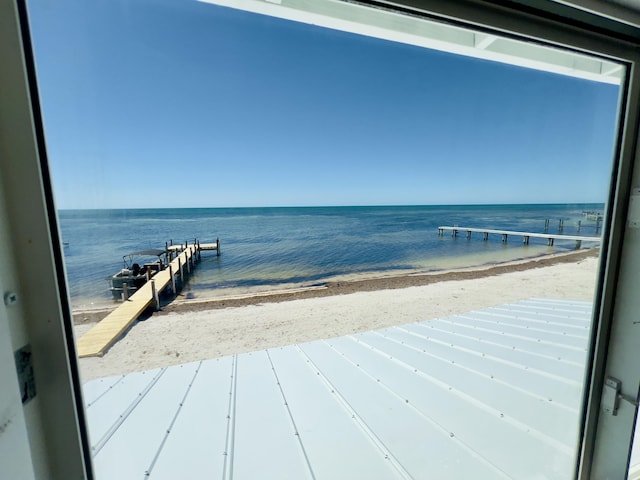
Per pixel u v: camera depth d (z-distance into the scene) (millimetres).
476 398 1281
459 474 910
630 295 749
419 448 1013
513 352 1700
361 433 1091
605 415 819
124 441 956
